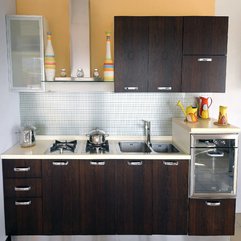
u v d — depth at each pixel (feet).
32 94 10.41
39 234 8.84
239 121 10.93
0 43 8.53
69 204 8.78
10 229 8.75
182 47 9.17
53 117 10.55
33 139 9.70
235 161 8.62
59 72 10.28
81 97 10.52
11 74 9.31
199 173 8.76
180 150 9.28
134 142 10.59
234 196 8.73
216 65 9.27
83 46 9.28
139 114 10.66
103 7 10.09
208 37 9.15
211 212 8.81
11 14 9.54
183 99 10.63
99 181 8.72
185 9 10.19
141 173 8.71
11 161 8.57
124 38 9.11
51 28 10.11
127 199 8.80
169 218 8.85
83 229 8.88
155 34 9.12
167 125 10.72
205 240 9.15
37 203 8.73
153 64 9.23
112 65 9.44
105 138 10.25
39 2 10.01
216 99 10.81
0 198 8.45
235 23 10.50
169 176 8.70
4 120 8.82
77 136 10.64
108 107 10.59
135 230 8.91
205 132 8.49
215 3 10.36
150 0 10.11
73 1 9.14
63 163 8.60
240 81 10.77
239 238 9.59
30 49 9.33
